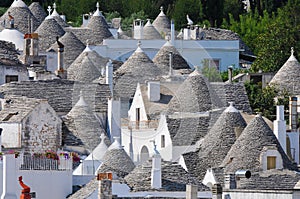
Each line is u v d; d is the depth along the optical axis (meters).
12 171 99.81
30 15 163.38
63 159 104.06
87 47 143.88
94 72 138.50
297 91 149.12
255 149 115.06
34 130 116.12
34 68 140.12
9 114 116.38
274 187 103.12
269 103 144.25
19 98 118.88
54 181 102.94
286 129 129.12
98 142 119.38
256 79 156.62
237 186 102.69
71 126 120.06
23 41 148.00
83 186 103.44
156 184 101.06
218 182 108.75
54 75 139.88
